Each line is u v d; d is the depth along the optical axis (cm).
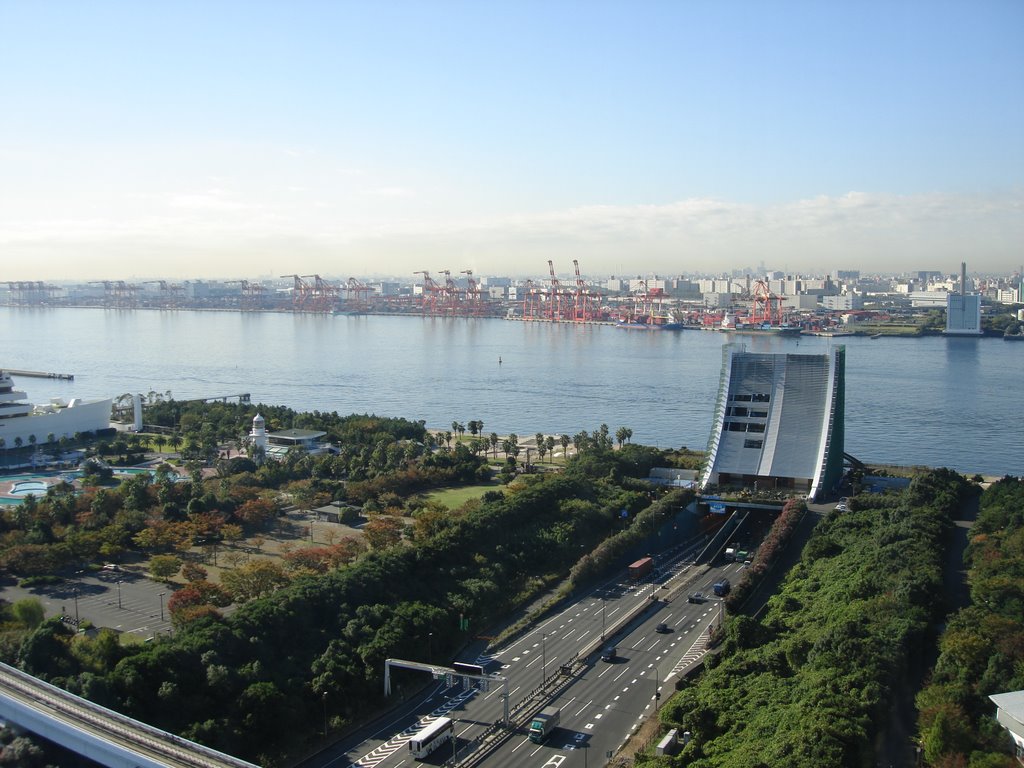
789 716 16888
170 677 18350
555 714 18962
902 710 17912
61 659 18788
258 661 19412
